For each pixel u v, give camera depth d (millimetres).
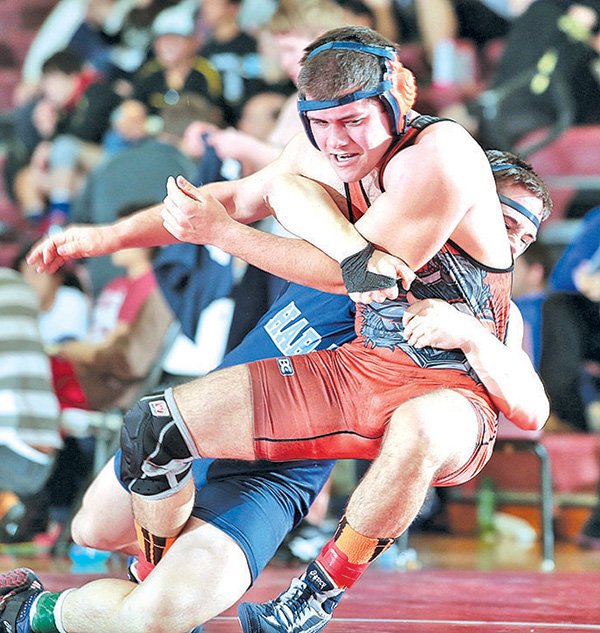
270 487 4965
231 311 9281
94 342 10336
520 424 4719
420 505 4305
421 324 4379
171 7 15695
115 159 10656
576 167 14391
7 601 4723
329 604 4434
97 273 11398
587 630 5402
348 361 4562
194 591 4422
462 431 4293
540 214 4938
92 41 16344
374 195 4531
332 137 4324
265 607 4434
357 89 4238
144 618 4406
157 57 14039
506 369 4480
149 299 9859
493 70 15312
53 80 14906
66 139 14422
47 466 9586
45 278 11719
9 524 10180
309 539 9047
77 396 10016
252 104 10875
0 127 16625
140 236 5105
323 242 4402
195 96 11992
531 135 13859
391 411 4406
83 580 7215
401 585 7535
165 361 9859
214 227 4551
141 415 4398
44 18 18391
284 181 4668
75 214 10977
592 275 11883
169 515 4508
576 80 13992
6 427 9344
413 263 4387
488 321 4602
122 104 13992
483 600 6672
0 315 9570
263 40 12938
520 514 12094
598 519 11188
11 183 15031
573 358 12000
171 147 10664
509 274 4652
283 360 4570
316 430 4492
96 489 5141
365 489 4289
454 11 15203
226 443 4438
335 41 4316
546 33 13781
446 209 4316
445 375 4473
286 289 5527
